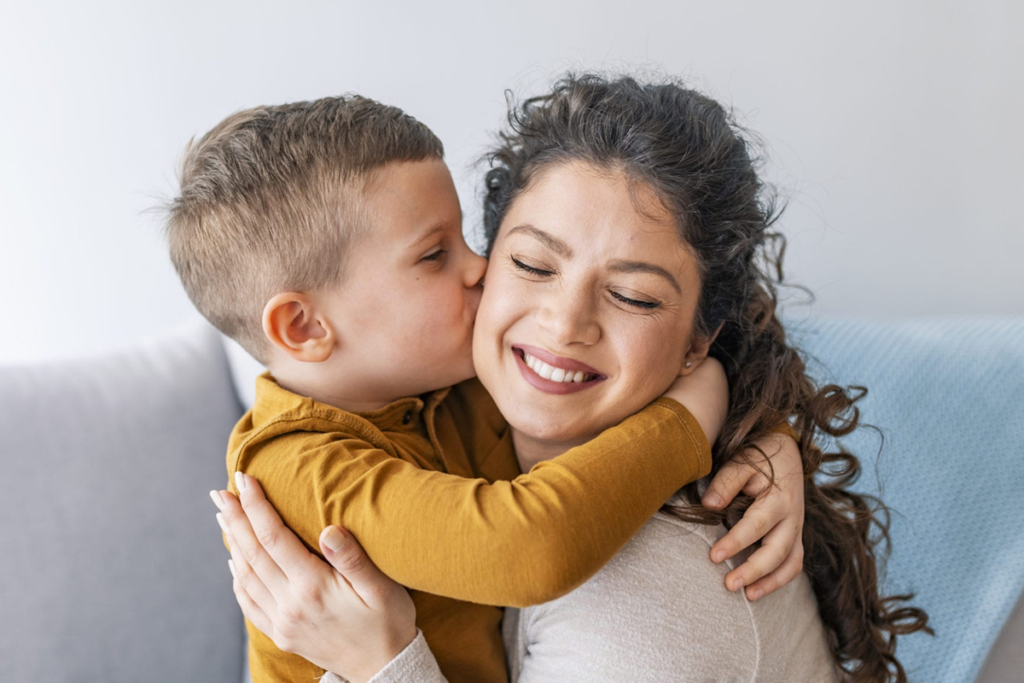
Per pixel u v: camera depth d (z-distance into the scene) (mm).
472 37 1699
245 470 841
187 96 1800
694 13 1637
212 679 1460
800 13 1613
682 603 785
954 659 1163
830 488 1124
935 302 1692
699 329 883
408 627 795
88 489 1391
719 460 903
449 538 718
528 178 841
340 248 896
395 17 1714
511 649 913
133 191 1861
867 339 1365
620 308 803
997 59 1573
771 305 1018
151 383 1511
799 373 1030
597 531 717
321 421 844
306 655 809
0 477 1338
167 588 1430
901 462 1265
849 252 1694
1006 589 1151
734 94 1663
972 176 1629
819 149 1665
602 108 818
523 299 823
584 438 866
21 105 1852
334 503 774
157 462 1454
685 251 809
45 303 1951
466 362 950
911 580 1222
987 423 1221
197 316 1817
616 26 1660
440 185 939
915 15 1584
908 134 1633
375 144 908
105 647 1371
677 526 815
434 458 933
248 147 918
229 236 923
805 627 921
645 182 781
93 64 1811
